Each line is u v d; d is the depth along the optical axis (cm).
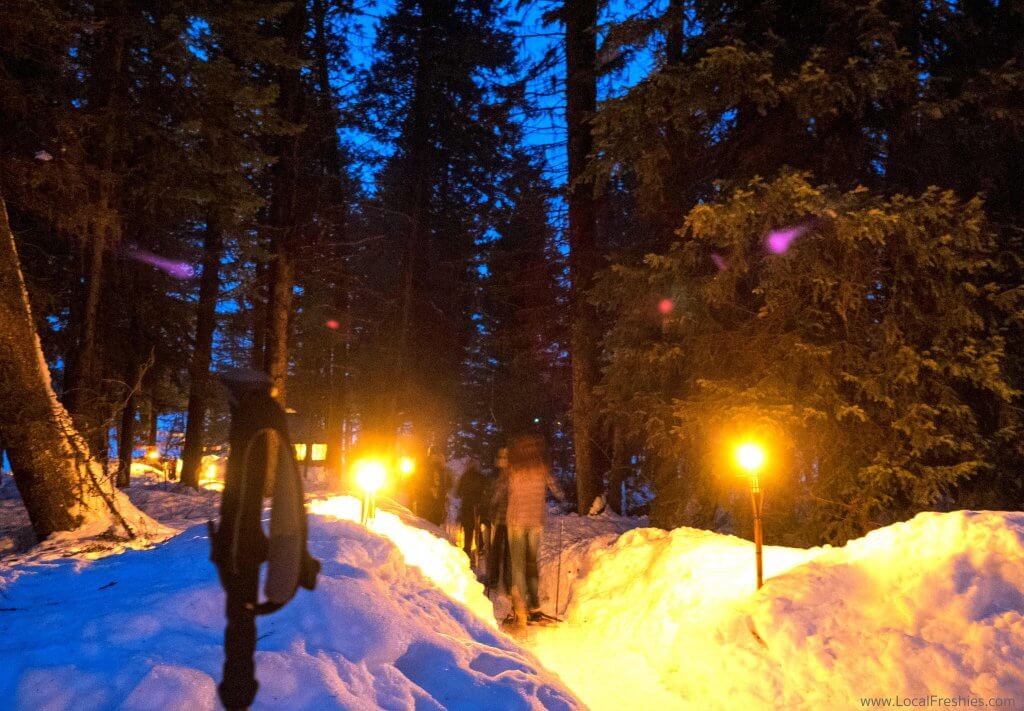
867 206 801
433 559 678
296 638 369
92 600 430
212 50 1213
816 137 934
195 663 325
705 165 1037
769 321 880
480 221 2602
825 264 844
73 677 302
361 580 453
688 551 696
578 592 802
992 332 805
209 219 1568
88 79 1199
